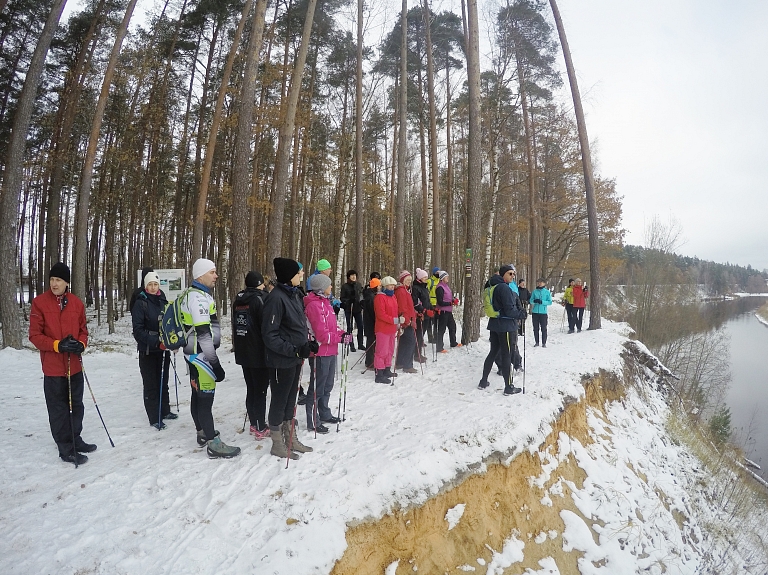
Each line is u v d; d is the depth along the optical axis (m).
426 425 5.59
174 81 19.66
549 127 21.47
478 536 4.56
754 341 44.97
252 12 17.48
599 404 9.02
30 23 17.31
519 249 32.69
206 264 4.63
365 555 3.75
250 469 4.33
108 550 3.27
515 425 5.81
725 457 11.60
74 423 4.68
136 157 18.11
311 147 22.00
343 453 4.70
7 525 3.50
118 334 16.72
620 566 5.41
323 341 5.40
